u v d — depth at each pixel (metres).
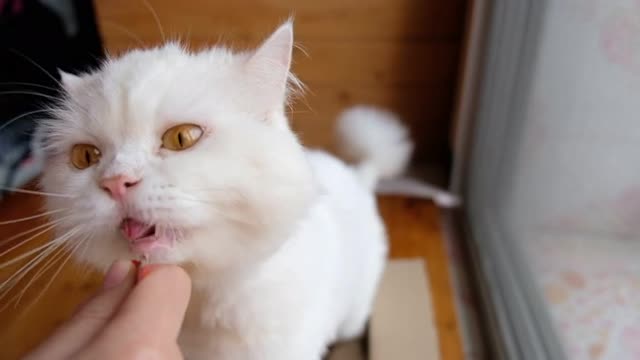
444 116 0.65
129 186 0.20
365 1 0.58
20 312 0.40
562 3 0.39
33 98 0.55
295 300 0.28
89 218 0.21
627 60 0.34
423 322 0.47
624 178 0.38
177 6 0.60
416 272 0.52
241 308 0.26
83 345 0.17
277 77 0.25
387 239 0.56
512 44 0.48
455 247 0.58
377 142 0.45
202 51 0.27
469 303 0.50
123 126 0.22
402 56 0.61
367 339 0.46
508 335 0.43
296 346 0.29
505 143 0.50
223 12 0.60
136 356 0.16
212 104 0.23
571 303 0.40
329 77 0.63
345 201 0.38
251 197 0.22
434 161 0.69
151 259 0.21
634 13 0.33
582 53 0.38
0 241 0.35
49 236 0.30
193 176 0.21
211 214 0.21
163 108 0.22
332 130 0.65
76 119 0.24
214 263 0.23
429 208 0.62
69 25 0.61
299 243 0.29
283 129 0.26
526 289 0.45
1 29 0.56
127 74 0.23
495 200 0.54
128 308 0.18
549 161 0.44
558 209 0.44
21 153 0.48
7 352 0.39
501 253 0.50
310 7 0.59
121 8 0.60
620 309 0.38
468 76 0.56
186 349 0.28
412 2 0.58
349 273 0.37
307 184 0.25
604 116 0.38
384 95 0.64
